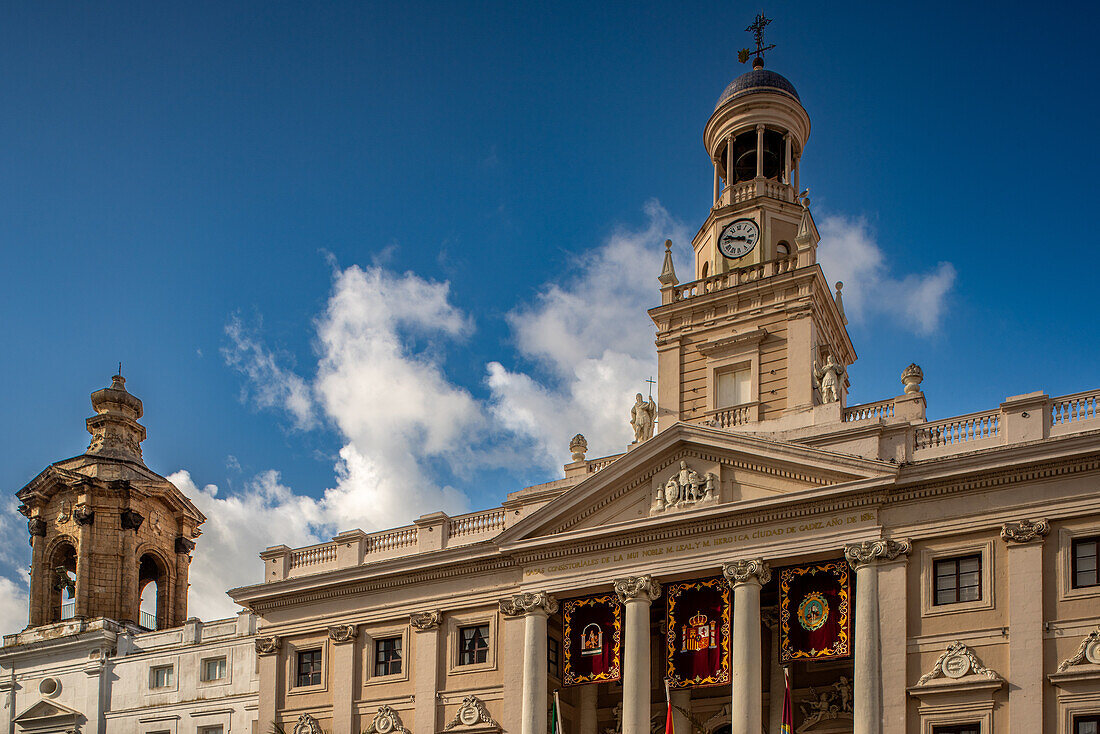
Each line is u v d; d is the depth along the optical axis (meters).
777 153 61.53
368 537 55.72
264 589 56.41
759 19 64.12
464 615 51.78
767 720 47.78
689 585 47.12
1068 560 40.59
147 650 64.12
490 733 49.25
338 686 53.47
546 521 49.72
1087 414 42.03
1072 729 39.00
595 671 48.06
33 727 65.19
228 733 59.31
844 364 59.53
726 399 54.50
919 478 43.12
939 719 40.94
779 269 55.28
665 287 57.12
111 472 70.19
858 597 43.16
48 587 69.56
